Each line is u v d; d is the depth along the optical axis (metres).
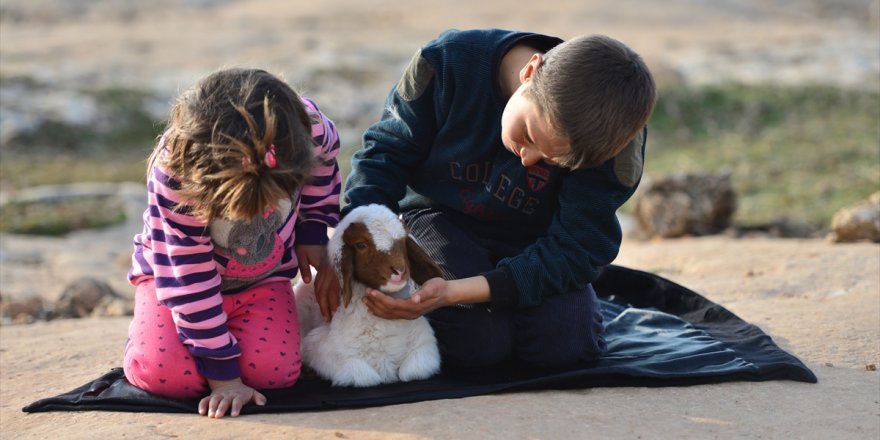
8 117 19.61
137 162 18.58
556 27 35.94
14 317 8.12
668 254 8.55
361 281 4.56
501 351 4.98
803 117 20.67
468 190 5.18
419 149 5.18
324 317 4.73
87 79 23.22
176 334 4.49
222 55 28.53
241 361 4.54
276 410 4.36
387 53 28.95
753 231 11.28
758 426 4.18
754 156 17.94
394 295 4.52
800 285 6.94
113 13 40.81
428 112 5.09
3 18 39.12
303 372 4.88
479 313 4.94
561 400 4.49
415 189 5.37
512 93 4.85
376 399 4.42
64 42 30.69
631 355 5.12
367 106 22.84
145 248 4.67
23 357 5.75
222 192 3.92
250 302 4.69
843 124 19.75
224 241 4.40
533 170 4.95
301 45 30.66
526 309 4.96
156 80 23.91
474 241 5.25
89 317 8.02
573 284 4.94
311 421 4.23
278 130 3.96
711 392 4.61
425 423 4.16
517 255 5.00
